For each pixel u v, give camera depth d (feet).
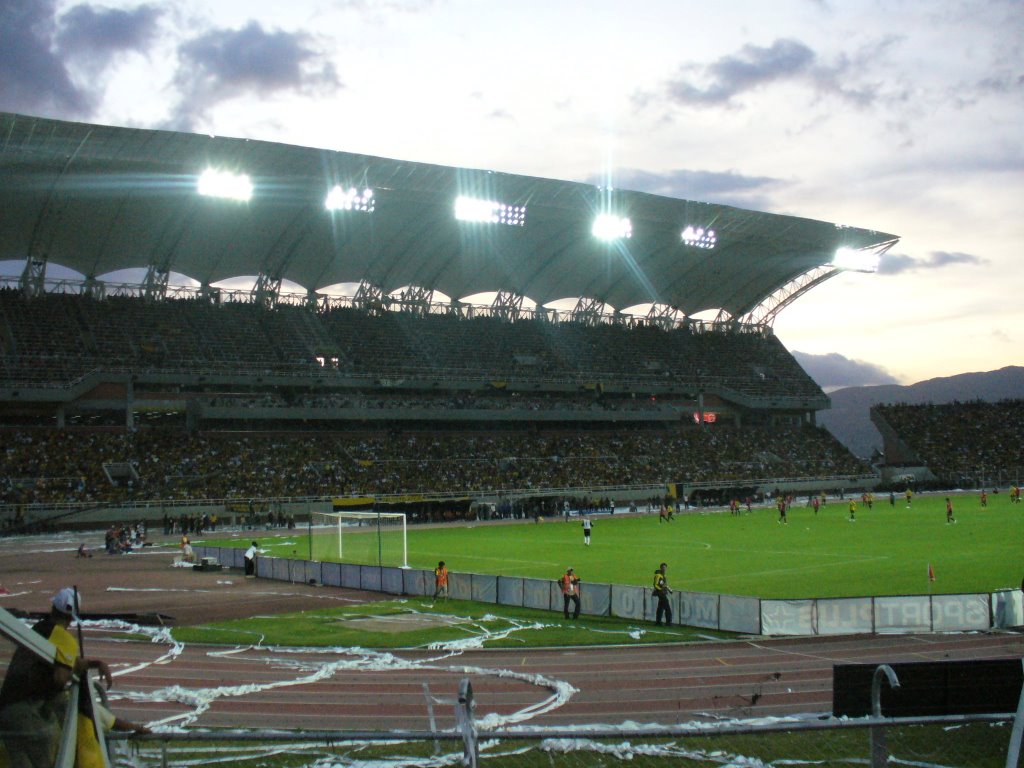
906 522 235.40
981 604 89.92
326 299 343.05
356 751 47.16
